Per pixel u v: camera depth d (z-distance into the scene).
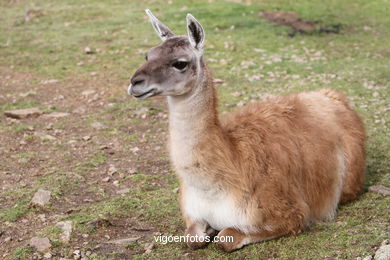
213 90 4.96
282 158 5.12
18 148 7.92
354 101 9.52
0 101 10.24
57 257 4.96
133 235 5.41
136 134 8.48
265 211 4.94
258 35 14.41
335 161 5.67
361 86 10.34
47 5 18.94
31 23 16.72
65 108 9.88
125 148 7.88
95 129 8.73
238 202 4.89
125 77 11.64
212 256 4.91
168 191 6.39
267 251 4.89
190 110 4.73
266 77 11.15
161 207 5.95
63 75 11.96
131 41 14.34
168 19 15.85
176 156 4.86
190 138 4.76
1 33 15.66
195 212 5.09
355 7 17.23
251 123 5.21
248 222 4.93
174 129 4.82
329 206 5.62
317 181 5.46
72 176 6.84
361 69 11.48
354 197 5.97
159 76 4.73
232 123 5.25
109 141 8.19
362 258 4.55
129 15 16.94
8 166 7.25
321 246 4.86
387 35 14.48
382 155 7.27
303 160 5.36
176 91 4.70
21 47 14.23
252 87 10.52
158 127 8.80
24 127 8.70
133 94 4.78
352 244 4.84
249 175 4.93
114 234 5.42
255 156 4.99
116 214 5.80
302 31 14.80
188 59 4.73
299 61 12.20
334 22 15.61
